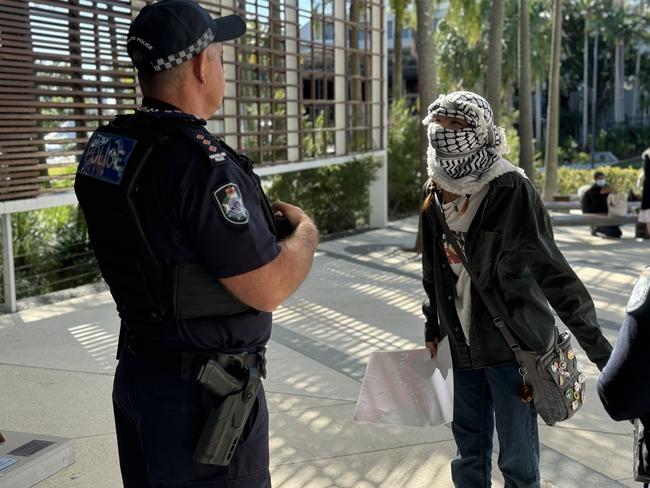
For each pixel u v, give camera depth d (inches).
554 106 746.2
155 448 74.5
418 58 414.3
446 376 107.6
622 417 63.2
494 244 96.1
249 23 361.1
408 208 592.1
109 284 77.0
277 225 81.6
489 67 593.9
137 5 285.9
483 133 95.4
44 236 356.2
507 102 1855.3
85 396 175.9
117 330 237.9
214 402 73.1
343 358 205.6
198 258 71.3
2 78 235.5
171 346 73.6
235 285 71.0
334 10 437.7
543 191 761.0
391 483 130.2
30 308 271.6
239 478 76.4
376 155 488.7
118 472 134.9
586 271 329.1
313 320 248.4
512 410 101.0
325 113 437.4
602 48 2837.1
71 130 261.4
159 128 72.2
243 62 362.6
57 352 212.7
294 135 409.7
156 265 71.3
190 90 75.4
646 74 2842.0
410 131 577.3
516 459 102.2
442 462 138.4
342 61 448.8
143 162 71.2
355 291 294.8
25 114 245.4
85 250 370.6
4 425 157.6
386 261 364.8
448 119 96.0
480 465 107.8
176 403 73.3
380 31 487.5
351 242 429.1
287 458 140.6
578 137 2866.6
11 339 227.5
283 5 381.7
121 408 80.4
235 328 74.0
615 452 142.3
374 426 155.9
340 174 469.7
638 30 2610.7
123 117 77.8
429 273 109.7
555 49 745.6
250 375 74.7
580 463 137.6
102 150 75.5
